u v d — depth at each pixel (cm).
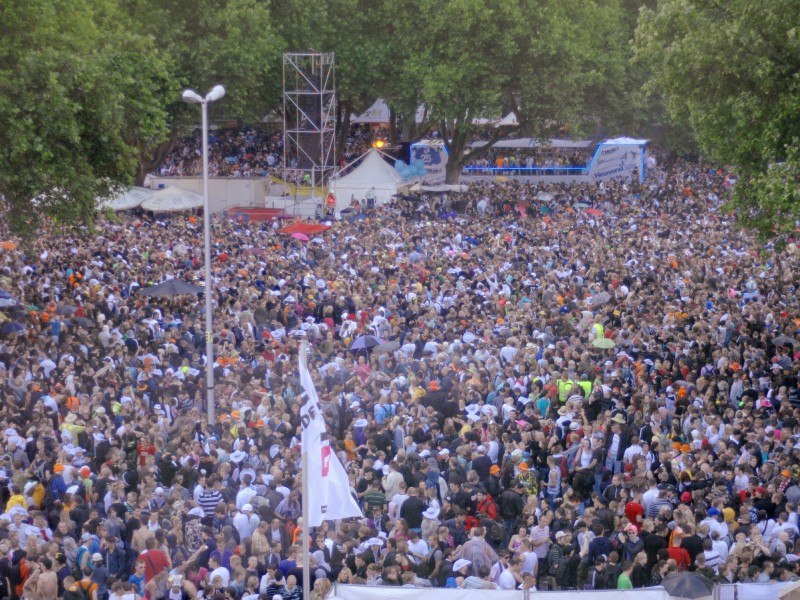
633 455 1866
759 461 1873
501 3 5244
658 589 1336
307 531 1277
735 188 2545
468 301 3023
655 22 2577
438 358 2464
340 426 2181
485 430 2020
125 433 1988
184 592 1515
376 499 1766
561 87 5412
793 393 2239
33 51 2827
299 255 3750
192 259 3666
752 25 2392
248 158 6850
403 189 5556
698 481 1761
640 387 2275
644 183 5778
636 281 3312
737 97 2466
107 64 2992
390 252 3772
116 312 2986
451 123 5894
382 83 5641
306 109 5594
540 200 5331
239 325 2884
